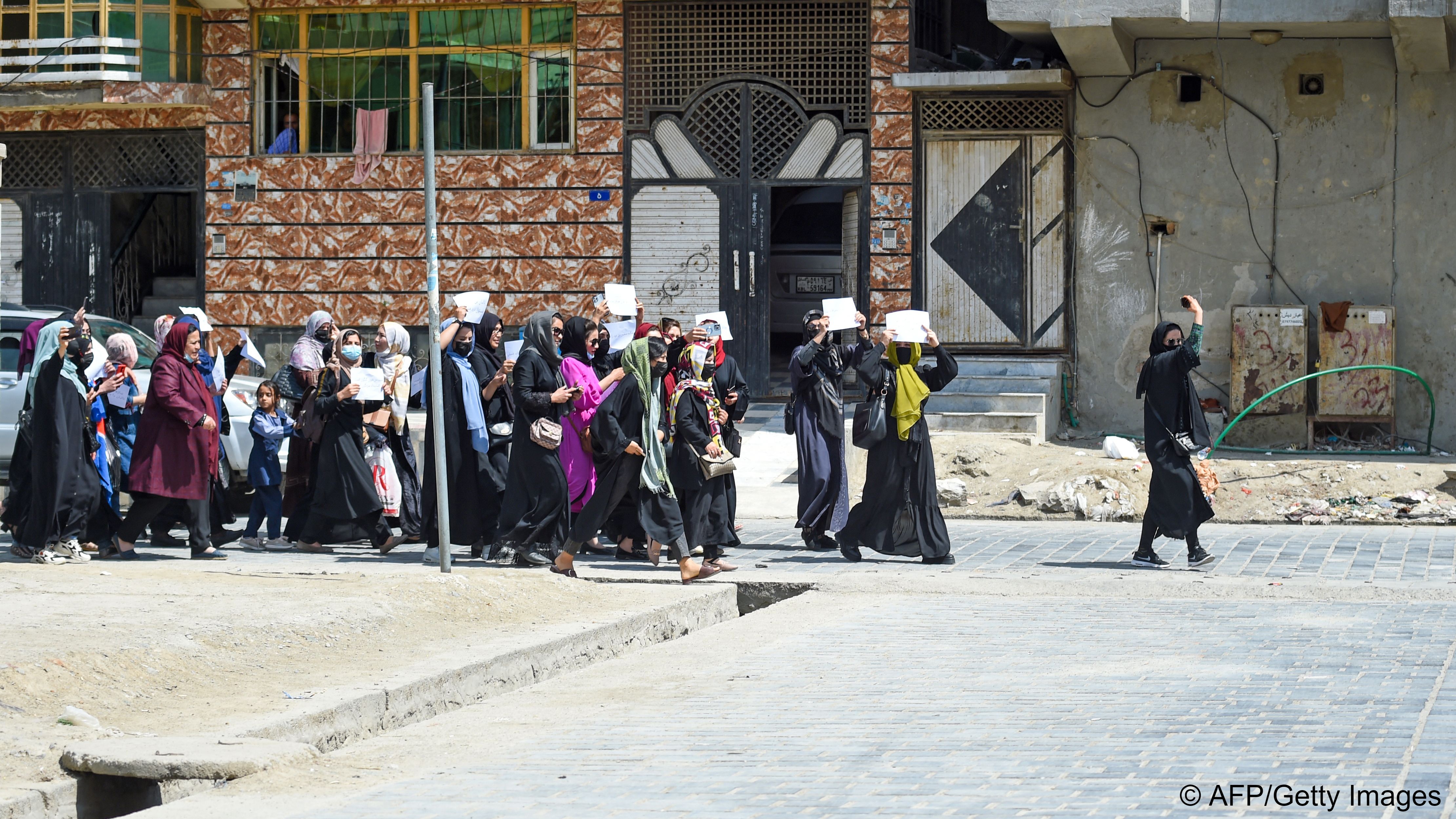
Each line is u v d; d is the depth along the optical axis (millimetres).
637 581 12836
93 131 25406
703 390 12797
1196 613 11242
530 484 13414
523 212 24375
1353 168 22875
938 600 12156
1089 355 23609
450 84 24562
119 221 26281
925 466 13617
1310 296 23078
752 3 23797
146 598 10883
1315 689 8367
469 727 8141
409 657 9430
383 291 24703
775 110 23875
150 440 14109
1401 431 22875
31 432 13664
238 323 25016
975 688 8680
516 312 24469
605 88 24125
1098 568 13375
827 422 14609
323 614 10094
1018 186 23594
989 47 26062
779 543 15383
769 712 8188
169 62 24734
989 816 5961
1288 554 14070
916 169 23672
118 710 7988
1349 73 22812
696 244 24125
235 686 8617
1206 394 23406
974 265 23703
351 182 24672
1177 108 23250
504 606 11109
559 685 9344
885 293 23766
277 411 15648
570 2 24125
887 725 7762
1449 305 22688
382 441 14961
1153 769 6656
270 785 6754
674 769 6918
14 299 25953
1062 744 7203
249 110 24828
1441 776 6410
